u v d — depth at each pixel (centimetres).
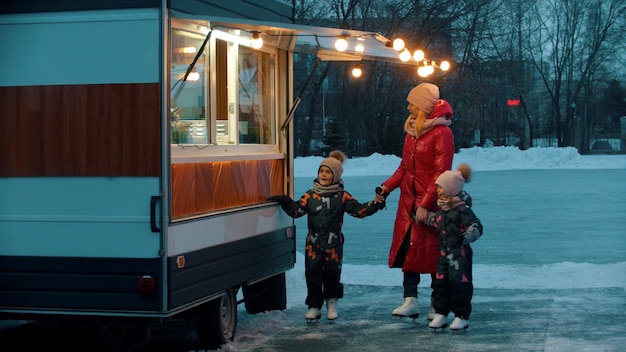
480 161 3997
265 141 805
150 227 581
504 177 3209
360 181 3048
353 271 1055
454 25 4959
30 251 604
